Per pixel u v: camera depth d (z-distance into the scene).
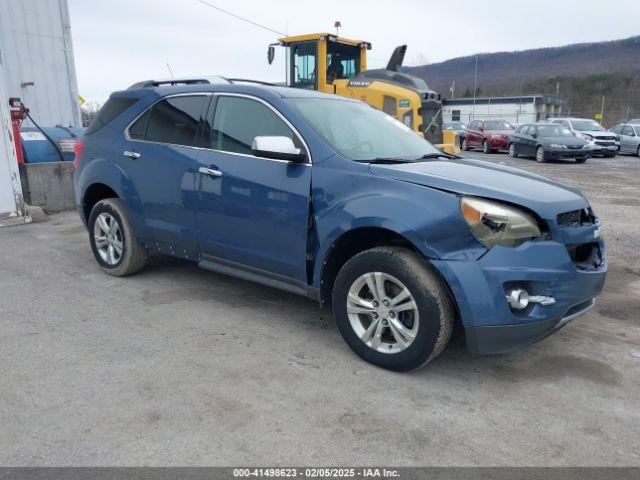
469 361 3.77
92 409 3.06
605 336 4.27
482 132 25.36
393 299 3.45
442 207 3.26
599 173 15.68
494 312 3.16
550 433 2.95
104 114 5.43
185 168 4.52
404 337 3.44
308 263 3.87
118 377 3.43
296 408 3.12
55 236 7.23
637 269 6.16
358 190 3.57
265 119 4.17
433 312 3.27
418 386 3.40
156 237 4.93
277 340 4.03
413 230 3.28
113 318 4.39
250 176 4.09
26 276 5.46
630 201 10.54
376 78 11.84
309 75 11.97
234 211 4.20
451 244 3.21
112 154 5.17
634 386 3.48
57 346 3.86
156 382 3.38
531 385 3.46
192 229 4.57
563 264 3.29
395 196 3.42
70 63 12.12
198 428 2.91
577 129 23.20
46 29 11.62
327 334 4.16
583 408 3.21
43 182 8.81
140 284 5.25
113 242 5.35
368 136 4.34
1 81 7.66
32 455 2.66
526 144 20.64
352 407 3.14
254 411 3.08
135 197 4.96
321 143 3.86
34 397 3.18
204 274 5.58
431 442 2.84
